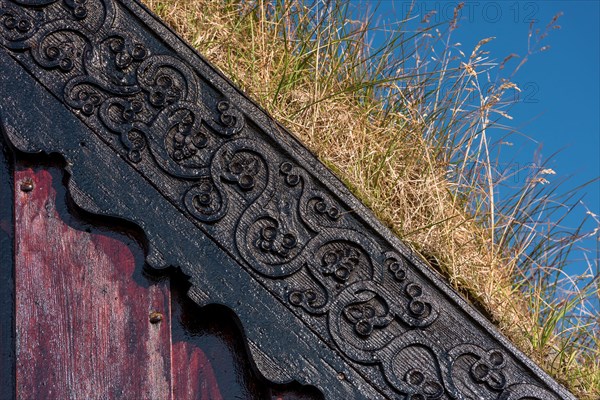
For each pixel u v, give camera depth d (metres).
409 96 3.27
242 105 2.27
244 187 2.20
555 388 2.17
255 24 3.12
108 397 2.05
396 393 2.11
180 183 2.19
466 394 2.14
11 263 2.15
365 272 2.19
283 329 2.11
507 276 2.80
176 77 2.27
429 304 2.19
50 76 2.23
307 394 2.10
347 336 2.13
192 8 2.94
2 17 2.25
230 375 2.12
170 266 2.12
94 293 2.12
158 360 2.08
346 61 3.26
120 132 2.21
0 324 2.10
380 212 2.59
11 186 2.21
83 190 2.15
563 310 2.86
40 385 2.04
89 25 2.28
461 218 2.80
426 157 2.99
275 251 2.17
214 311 2.14
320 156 2.68
